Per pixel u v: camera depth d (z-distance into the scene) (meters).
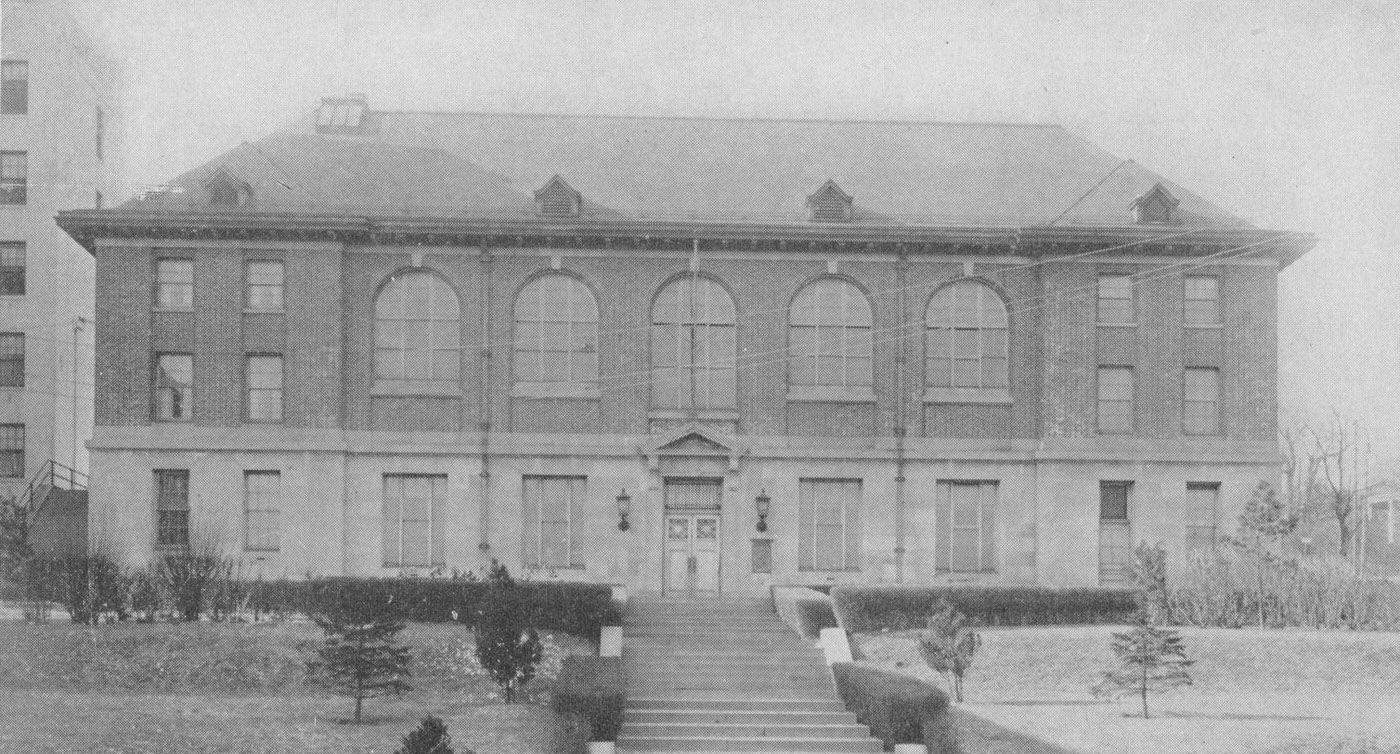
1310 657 36.47
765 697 33.75
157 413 45.91
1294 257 47.44
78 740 27.23
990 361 47.16
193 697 32.50
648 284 46.78
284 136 49.84
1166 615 40.31
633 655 36.81
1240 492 46.56
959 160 50.16
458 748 27.52
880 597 39.91
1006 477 46.59
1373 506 58.28
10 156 57.69
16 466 55.84
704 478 46.44
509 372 46.41
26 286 56.88
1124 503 46.78
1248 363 47.12
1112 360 47.00
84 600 37.81
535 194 46.66
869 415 46.75
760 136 51.16
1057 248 46.81
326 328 45.84
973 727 30.55
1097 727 30.69
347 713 31.02
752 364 46.69
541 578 45.59
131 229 45.69
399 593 39.34
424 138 50.16
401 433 46.06
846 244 46.69
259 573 43.44
